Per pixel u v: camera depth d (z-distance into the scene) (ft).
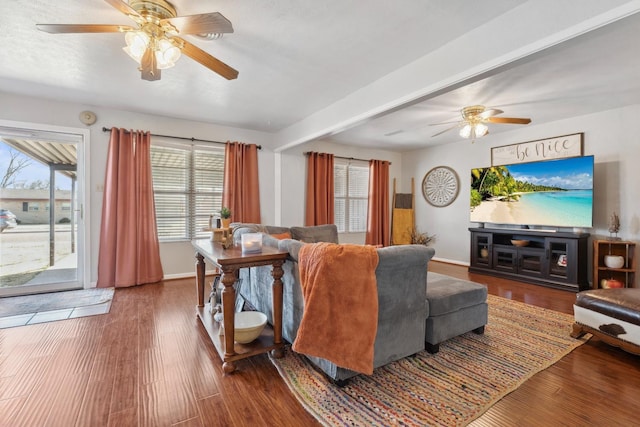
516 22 6.15
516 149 15.60
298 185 17.81
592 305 7.75
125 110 13.03
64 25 5.62
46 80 9.91
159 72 6.59
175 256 14.39
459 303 7.75
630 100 11.36
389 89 9.30
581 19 5.24
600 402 5.52
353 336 5.68
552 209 13.62
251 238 7.08
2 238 11.41
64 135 12.16
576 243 12.48
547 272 13.46
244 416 5.12
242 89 10.57
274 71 9.14
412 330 6.79
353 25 6.88
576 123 13.47
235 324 7.30
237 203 15.40
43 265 12.05
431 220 20.34
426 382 6.14
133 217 12.87
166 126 14.02
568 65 8.43
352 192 20.59
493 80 9.45
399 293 6.46
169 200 14.30
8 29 7.03
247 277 9.83
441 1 6.03
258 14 6.50
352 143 19.31
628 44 7.28
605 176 12.68
